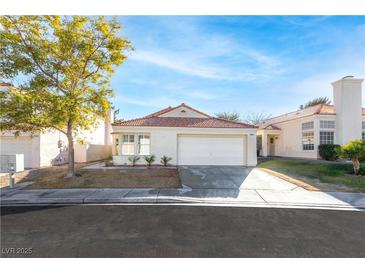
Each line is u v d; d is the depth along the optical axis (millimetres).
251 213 6582
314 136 19859
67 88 10625
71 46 10125
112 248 4391
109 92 10953
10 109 9180
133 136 16594
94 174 12328
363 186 10039
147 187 9688
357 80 18984
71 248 4387
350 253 4242
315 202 7625
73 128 11734
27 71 9523
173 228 5383
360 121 19016
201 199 7945
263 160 21375
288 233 5117
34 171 13820
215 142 16766
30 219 6051
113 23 10508
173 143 16484
